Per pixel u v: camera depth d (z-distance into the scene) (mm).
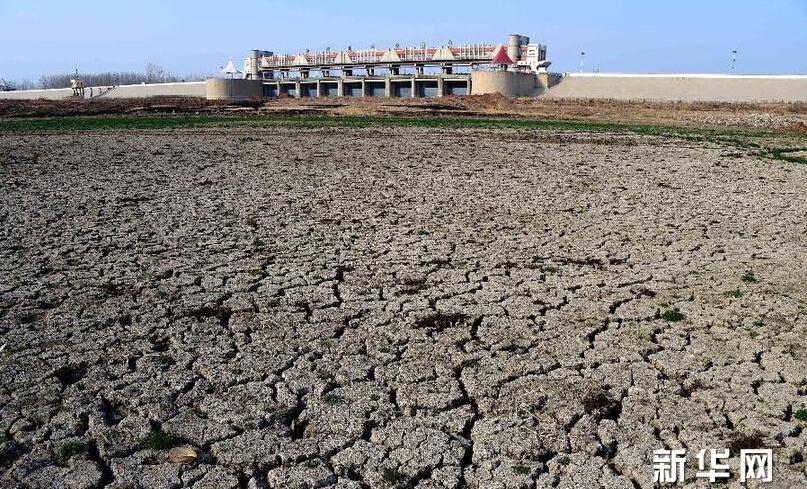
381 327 5430
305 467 3625
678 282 6609
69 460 3654
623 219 9461
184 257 7316
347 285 6453
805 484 3486
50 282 6422
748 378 4566
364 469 3609
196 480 3516
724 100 49094
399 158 16250
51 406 4188
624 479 3539
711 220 9406
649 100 50375
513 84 57188
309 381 4527
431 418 4098
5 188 11352
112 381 4504
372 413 4145
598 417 4109
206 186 11797
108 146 18438
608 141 21344
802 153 18422
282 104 50781
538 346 5082
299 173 13570
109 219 9055
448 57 64875
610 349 5035
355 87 69812
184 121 30109
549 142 20828
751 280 6660
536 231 8695
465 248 7824
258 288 6348
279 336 5242
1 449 3742
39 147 18062
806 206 10430
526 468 3613
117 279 6535
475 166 14930
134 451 3768
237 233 8383
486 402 4270
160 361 4793
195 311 5738
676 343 5141
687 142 21328
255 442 3842
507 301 6031
